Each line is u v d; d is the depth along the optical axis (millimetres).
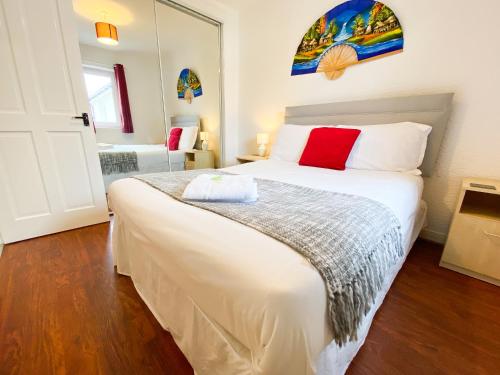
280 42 2561
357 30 1965
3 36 1534
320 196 1034
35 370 857
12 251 1676
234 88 3170
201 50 2883
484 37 1458
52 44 1706
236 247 575
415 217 1467
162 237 745
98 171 2096
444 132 1649
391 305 1194
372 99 1919
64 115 1843
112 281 1365
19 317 1095
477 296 1261
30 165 1771
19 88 1638
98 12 2223
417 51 1713
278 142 2342
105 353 926
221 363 680
